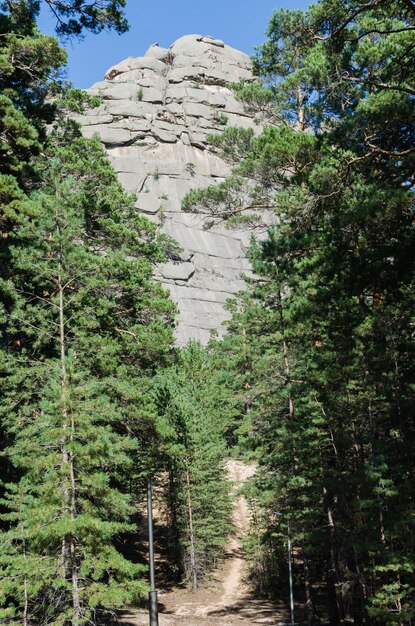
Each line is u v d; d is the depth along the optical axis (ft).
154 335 71.05
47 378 53.47
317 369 63.16
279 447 74.02
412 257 49.37
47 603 47.70
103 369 63.82
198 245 304.71
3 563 46.16
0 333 61.93
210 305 287.28
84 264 57.47
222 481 123.95
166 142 340.18
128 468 68.39
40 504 42.39
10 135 63.46
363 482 48.70
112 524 42.98
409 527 45.06
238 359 91.56
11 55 64.80
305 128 76.02
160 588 108.58
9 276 63.77
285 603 96.22
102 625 51.65
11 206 57.36
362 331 52.65
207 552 115.03
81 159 79.71
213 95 365.40
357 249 54.90
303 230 64.49
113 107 348.18
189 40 406.21
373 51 58.85
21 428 54.49
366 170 56.44
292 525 70.90
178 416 111.04
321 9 61.52
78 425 44.42
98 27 64.03
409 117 49.80
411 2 42.73
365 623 55.88
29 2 66.18
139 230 88.43
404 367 51.29
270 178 72.69
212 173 343.46
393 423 52.65
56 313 61.11
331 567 71.87
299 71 67.72
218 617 87.35
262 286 80.64
